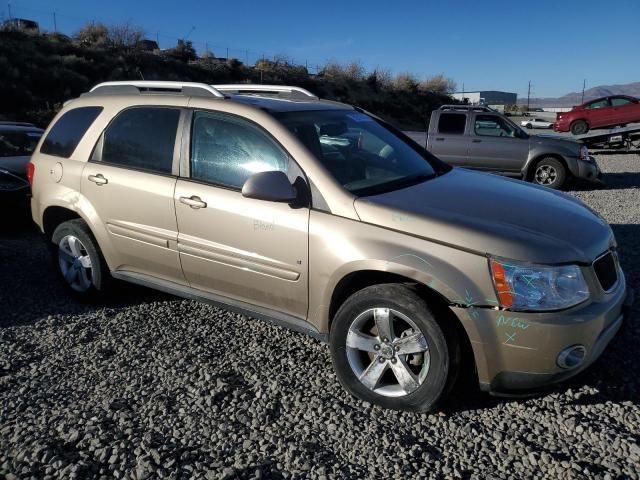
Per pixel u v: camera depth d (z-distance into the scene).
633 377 3.72
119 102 4.70
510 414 3.34
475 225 3.22
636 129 19.81
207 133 4.12
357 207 3.44
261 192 3.45
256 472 2.83
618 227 7.99
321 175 3.59
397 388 3.38
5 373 3.85
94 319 4.75
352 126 4.39
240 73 43.06
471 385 3.62
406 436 3.14
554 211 3.62
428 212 3.35
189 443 3.08
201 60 41.91
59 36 33.53
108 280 4.91
